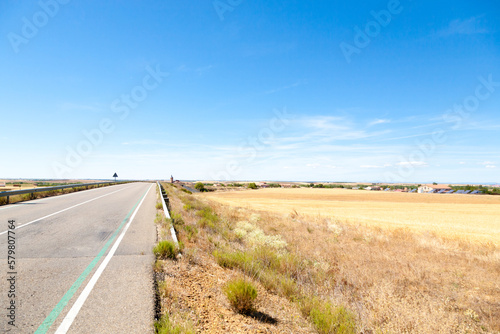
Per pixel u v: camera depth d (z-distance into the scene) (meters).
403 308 4.91
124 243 6.95
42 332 2.90
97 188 34.69
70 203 15.87
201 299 4.14
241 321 3.69
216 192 91.25
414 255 9.89
